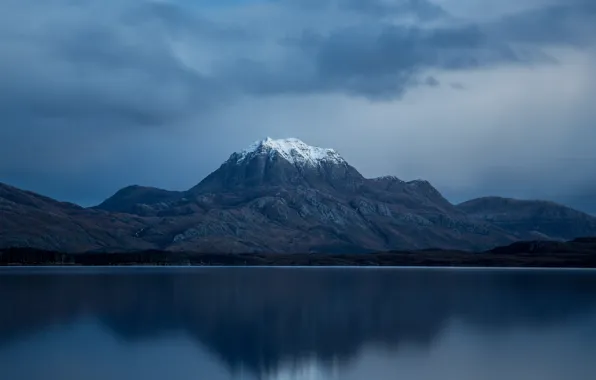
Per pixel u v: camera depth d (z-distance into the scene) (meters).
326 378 46.59
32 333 66.62
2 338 63.25
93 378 46.16
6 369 48.81
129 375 47.09
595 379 45.62
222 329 70.00
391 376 46.84
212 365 50.88
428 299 106.31
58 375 47.00
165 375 47.22
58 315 81.88
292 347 58.56
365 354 55.31
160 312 85.94
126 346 58.94
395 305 95.69
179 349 57.56
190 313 85.06
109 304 96.50
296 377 46.81
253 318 79.62
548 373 47.28
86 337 64.12
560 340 61.56
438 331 67.88
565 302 99.31
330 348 58.09
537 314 82.38
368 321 76.38
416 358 53.12
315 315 82.81
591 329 69.06
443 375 47.22
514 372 47.78
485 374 47.38
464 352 55.91
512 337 63.72
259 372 48.38
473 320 76.62
